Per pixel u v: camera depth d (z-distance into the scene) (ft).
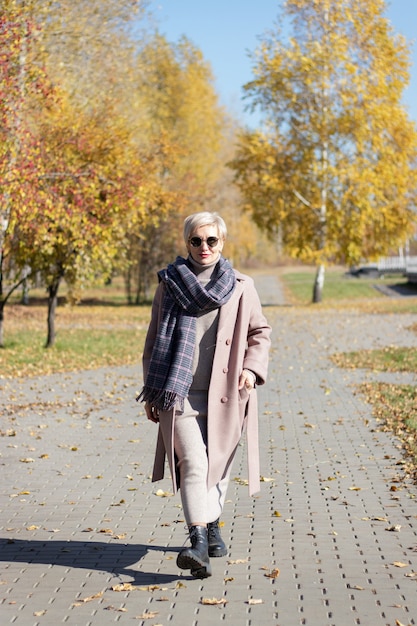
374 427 32.48
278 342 72.28
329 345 68.54
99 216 57.41
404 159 128.36
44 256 62.59
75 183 56.44
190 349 15.65
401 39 127.13
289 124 128.77
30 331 85.97
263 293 170.81
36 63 53.83
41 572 16.38
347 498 22.00
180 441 15.62
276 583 15.49
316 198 129.70
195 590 15.17
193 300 15.62
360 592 14.93
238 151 132.26
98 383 47.11
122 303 148.66
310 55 124.88
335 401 39.50
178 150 81.15
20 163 49.29
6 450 28.96
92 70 75.66
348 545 17.84
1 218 55.16
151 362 15.75
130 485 23.95
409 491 22.54
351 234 129.08
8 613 14.21
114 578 15.94
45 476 25.14
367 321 95.20
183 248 139.44
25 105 52.85
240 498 22.25
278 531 19.04
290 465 26.23
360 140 125.49
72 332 84.94
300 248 131.54
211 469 15.43
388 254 138.72
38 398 41.29
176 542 18.33
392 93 127.24
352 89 125.90
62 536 18.94
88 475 25.11
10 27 47.67
